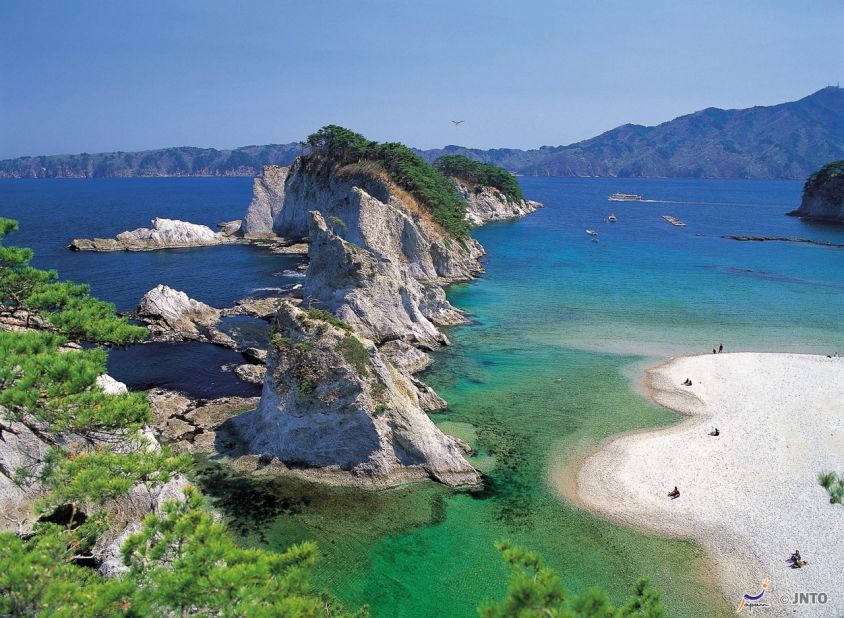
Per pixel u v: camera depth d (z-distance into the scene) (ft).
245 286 273.75
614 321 234.58
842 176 642.63
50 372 64.59
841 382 166.81
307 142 401.29
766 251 413.39
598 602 46.11
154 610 48.73
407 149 413.39
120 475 62.54
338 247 208.23
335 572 91.56
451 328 222.69
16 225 94.38
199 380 161.79
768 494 112.88
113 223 530.68
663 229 545.85
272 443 119.96
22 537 74.74
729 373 176.45
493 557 96.12
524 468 122.62
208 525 53.31
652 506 110.01
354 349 120.16
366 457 116.47
